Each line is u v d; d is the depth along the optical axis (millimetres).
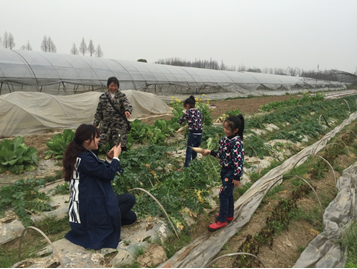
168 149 6234
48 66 14078
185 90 21828
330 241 3801
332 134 10438
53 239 3750
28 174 5688
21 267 3092
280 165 6898
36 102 8508
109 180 3359
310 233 4117
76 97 9555
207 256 3418
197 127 5793
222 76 26219
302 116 13945
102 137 5922
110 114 5789
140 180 5047
